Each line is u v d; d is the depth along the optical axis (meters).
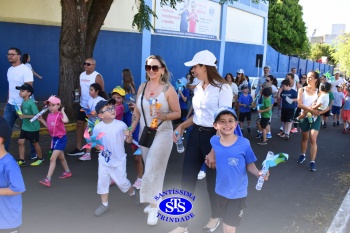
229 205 3.44
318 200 5.52
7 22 11.49
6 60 11.65
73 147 7.66
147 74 4.31
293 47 34.50
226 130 3.37
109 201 4.99
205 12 18.89
